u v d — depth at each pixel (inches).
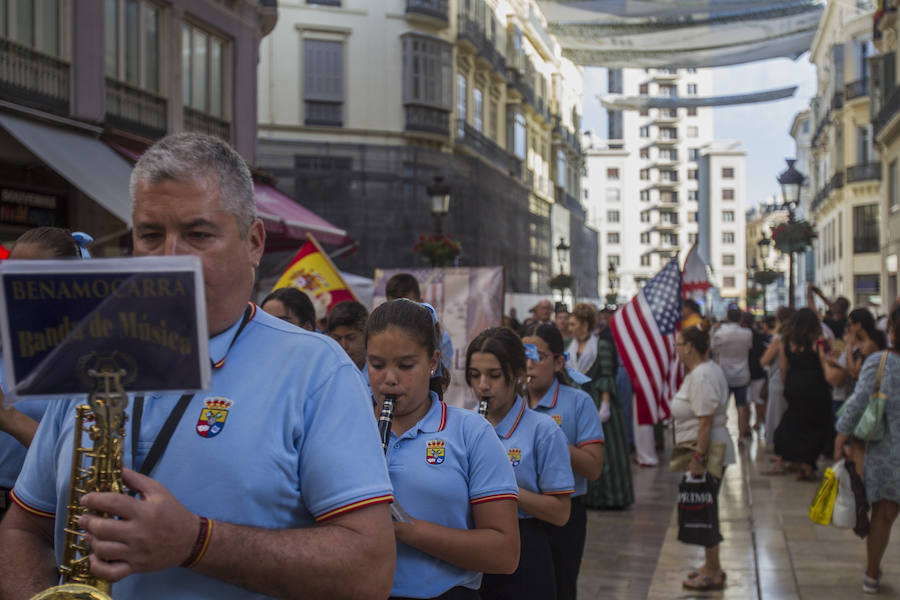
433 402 121.0
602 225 4146.2
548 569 149.3
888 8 1039.0
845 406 227.9
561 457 150.6
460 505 115.1
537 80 1766.7
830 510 231.0
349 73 1120.8
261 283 582.2
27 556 76.4
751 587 239.9
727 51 1371.8
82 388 59.1
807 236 751.7
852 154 1540.4
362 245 1095.6
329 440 70.2
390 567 69.9
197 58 634.2
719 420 239.1
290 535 65.5
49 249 126.6
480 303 317.1
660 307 326.0
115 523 57.1
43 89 475.8
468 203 1251.2
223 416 69.0
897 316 222.7
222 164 71.6
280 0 1093.8
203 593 67.8
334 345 75.3
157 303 58.9
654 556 274.5
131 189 71.6
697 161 4296.3
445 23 1175.6
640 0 1148.5
